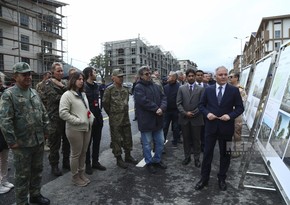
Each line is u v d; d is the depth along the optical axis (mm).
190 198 3707
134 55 70000
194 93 5105
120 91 5090
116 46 72062
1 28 26078
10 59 27047
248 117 6840
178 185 4188
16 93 3188
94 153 4980
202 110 4039
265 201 3586
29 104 3289
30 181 3523
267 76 4660
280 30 54906
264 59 5910
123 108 5094
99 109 4910
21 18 28406
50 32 30766
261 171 4746
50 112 4621
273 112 3615
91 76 4738
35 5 30000
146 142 4793
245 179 4398
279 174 2943
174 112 6633
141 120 4738
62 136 4957
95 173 4773
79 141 4027
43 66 28312
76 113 4008
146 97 4684
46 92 4684
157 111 4648
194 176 4586
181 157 5785
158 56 83188
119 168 5043
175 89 6535
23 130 3213
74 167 4113
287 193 2650
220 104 3895
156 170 4910
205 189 4020
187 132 5191
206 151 4008
